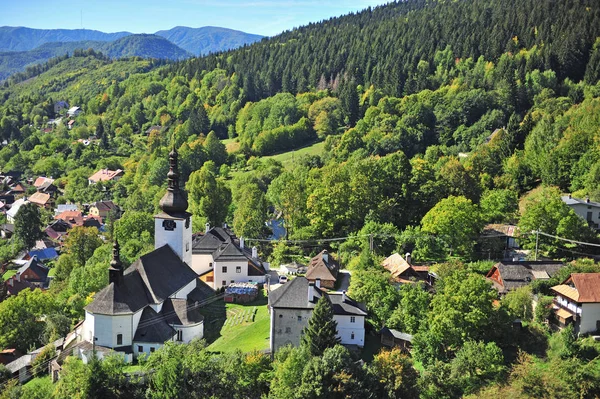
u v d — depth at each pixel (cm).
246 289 10144
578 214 12138
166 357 7000
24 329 9931
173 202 10175
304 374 6644
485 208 13112
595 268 9056
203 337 8719
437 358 7669
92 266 11538
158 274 9150
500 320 7869
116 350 8050
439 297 8062
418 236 11825
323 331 7344
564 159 14538
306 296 8031
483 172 15962
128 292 8350
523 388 7031
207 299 10050
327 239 13275
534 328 8081
